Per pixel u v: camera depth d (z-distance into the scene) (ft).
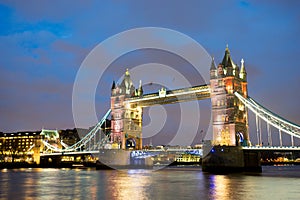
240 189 168.45
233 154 288.92
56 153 545.03
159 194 151.12
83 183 211.82
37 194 155.22
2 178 266.77
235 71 322.14
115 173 333.62
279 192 156.04
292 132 287.48
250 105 311.68
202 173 297.33
